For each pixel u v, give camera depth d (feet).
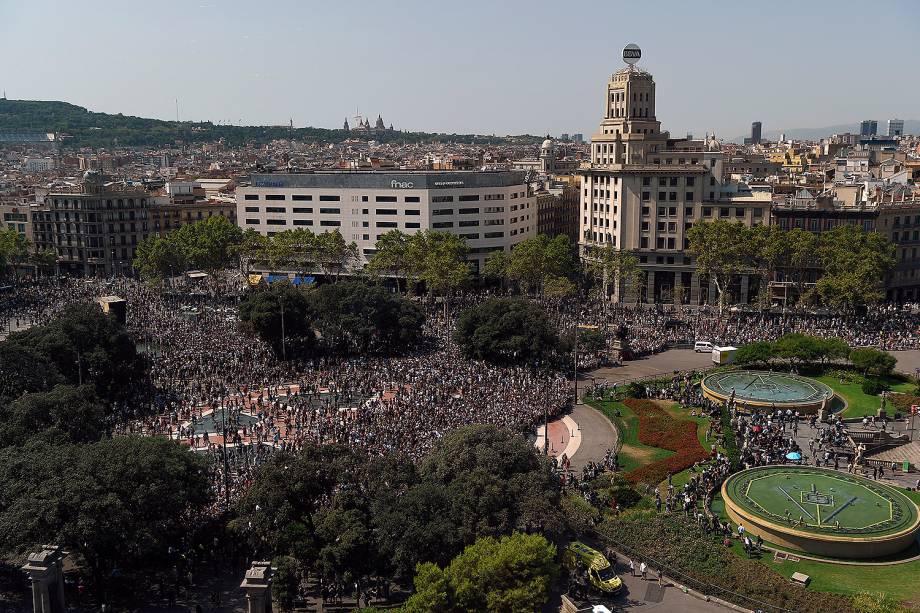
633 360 479.82
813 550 248.93
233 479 287.89
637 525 259.39
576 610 212.23
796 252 558.56
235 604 221.46
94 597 225.97
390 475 242.78
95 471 227.40
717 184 642.22
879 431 344.90
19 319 582.35
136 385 407.85
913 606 217.15
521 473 245.04
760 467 303.27
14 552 220.23
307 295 517.14
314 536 231.09
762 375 429.38
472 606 192.44
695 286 644.27
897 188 655.35
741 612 219.00
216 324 536.42
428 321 568.00
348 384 406.21
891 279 618.85
